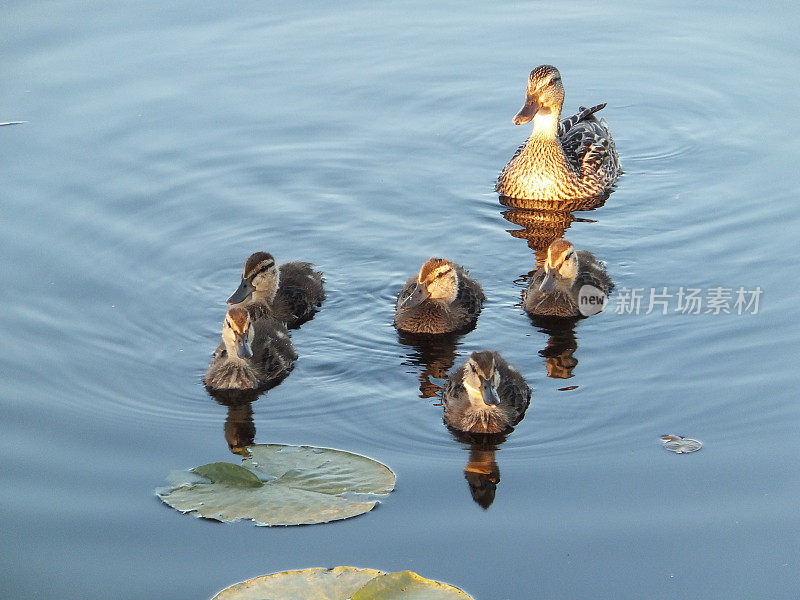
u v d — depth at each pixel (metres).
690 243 17.19
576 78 22.50
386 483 11.94
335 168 19.55
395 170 19.64
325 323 15.67
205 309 15.77
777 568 10.70
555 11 24.77
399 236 17.78
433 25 24.05
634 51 23.33
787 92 21.62
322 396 13.88
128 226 17.52
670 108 21.62
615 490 11.85
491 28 24.03
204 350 14.88
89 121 20.20
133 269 16.53
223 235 17.53
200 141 19.88
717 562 10.78
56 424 13.05
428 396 13.89
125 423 13.16
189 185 18.73
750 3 24.84
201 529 11.20
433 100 21.66
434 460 12.50
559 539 11.10
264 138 20.16
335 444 12.81
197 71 21.95
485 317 15.67
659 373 14.06
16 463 12.27
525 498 11.75
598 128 20.22
